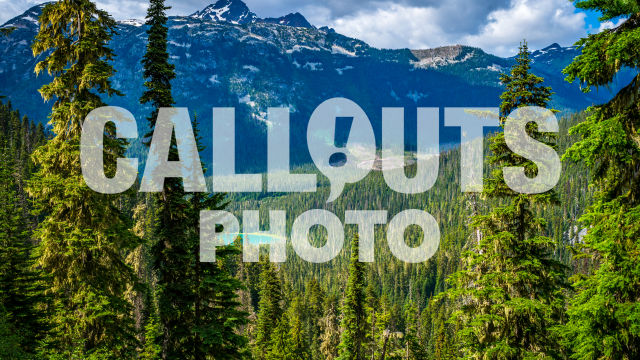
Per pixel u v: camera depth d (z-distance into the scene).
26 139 98.56
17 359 15.42
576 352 10.68
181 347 18.44
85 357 16.28
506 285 15.45
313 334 71.31
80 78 17.28
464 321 16.47
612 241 9.65
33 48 17.55
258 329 45.28
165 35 18.64
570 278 14.87
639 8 8.82
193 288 18.52
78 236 16.58
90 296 16.70
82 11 17.33
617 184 10.30
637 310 9.12
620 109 9.80
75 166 16.97
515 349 14.59
